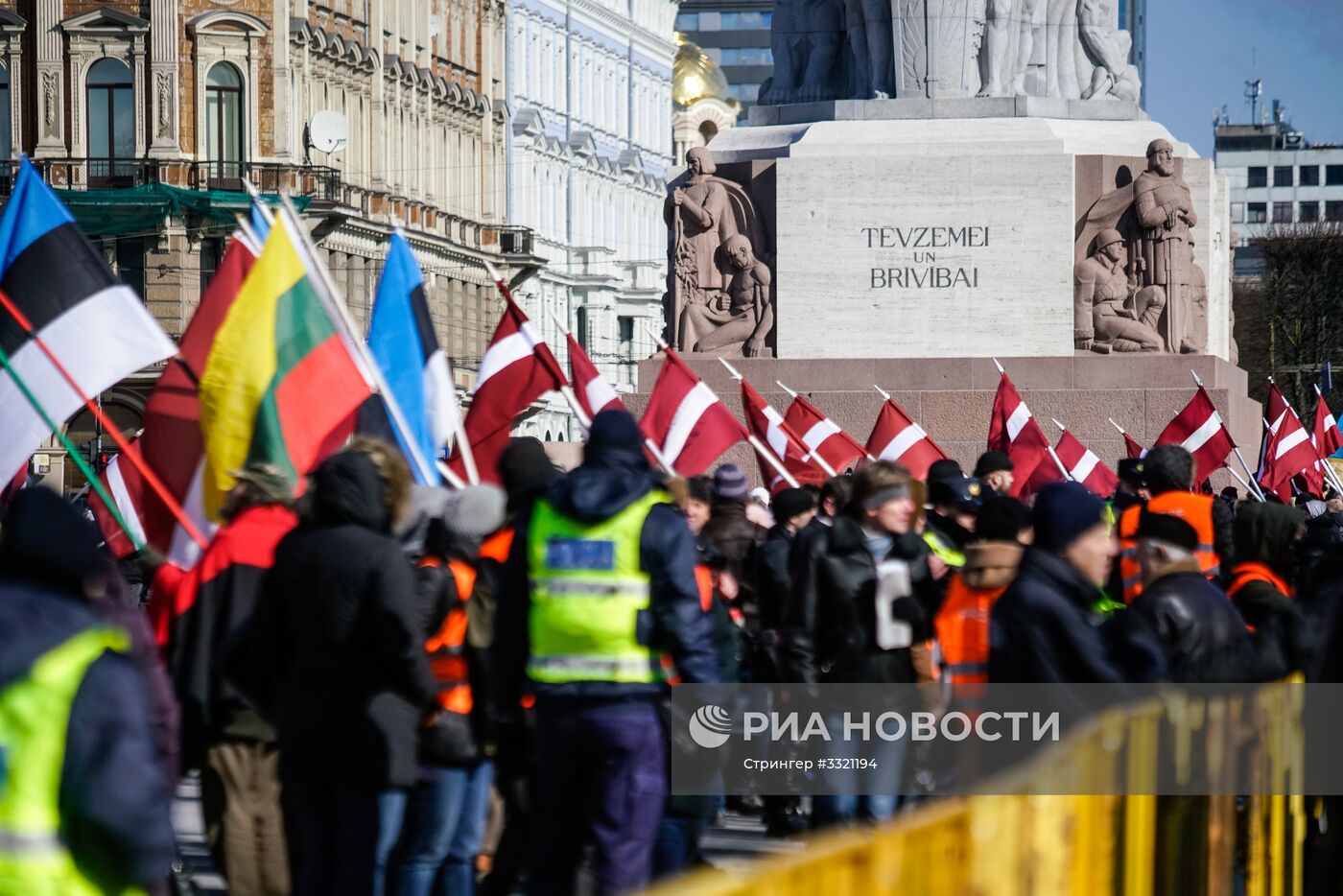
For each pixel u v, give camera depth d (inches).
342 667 738.8
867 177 2036.2
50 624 482.0
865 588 933.8
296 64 5295.3
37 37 5142.7
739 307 2065.7
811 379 2030.0
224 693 820.0
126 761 477.4
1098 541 721.0
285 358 908.6
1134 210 2034.9
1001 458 1288.1
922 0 2055.9
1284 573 940.0
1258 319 6747.1
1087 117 2086.6
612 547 745.6
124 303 915.4
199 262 5147.6
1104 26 2112.5
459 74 6663.4
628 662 748.0
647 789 750.5
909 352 2036.2
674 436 1355.8
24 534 488.1
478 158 6845.5
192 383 945.5
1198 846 726.5
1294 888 845.2
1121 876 642.2
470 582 841.5
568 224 7834.6
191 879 824.3
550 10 7642.7
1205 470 1748.3
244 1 5191.9
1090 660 707.4
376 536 741.9
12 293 911.0
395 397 1044.5
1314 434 2155.5
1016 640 714.8
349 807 745.0
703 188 2071.9
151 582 922.1
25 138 5187.0
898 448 1499.8
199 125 5196.9
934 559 1055.6
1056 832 574.9
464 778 839.7
